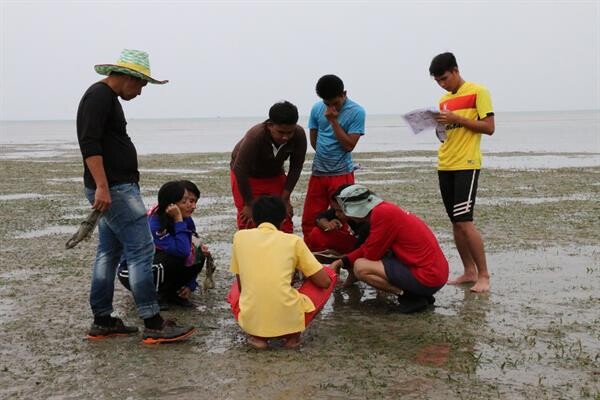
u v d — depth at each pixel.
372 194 5.86
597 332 5.17
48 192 16.17
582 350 4.76
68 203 13.96
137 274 4.90
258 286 4.80
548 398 3.95
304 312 4.91
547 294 6.29
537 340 5.00
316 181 6.76
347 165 6.70
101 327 5.14
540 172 20.16
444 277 5.72
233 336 5.19
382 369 4.45
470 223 6.41
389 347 4.89
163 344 4.99
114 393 4.11
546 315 5.63
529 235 9.38
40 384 4.27
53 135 96.38
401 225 5.66
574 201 13.12
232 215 11.94
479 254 6.42
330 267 5.96
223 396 4.02
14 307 6.07
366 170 21.77
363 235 6.09
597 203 12.74
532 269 7.30
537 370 4.40
